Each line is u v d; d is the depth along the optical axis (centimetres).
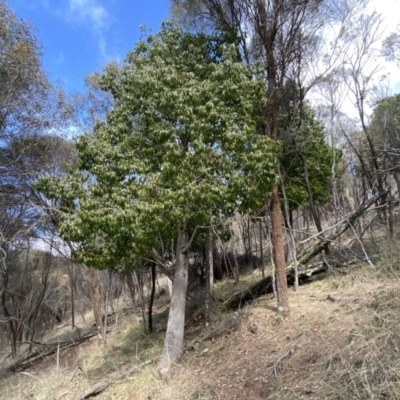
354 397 456
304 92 1077
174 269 869
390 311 605
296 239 1437
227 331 838
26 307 1916
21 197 1388
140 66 870
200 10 940
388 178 1168
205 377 687
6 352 1964
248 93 755
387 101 1337
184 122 725
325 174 1456
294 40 930
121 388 769
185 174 686
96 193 743
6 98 1127
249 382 614
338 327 645
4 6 1091
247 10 877
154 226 668
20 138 1276
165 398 657
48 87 1245
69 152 1404
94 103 1449
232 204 722
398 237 978
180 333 817
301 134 1166
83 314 2216
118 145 775
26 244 1653
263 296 1027
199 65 844
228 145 705
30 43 1157
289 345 664
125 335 1304
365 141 1448
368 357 508
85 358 1173
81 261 755
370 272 842
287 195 1307
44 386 976
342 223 1084
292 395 520
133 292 1577
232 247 1580
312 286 944
